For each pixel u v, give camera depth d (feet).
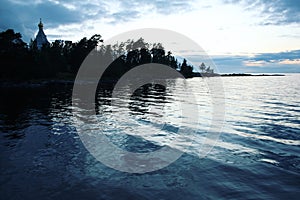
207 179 20.67
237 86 204.85
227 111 62.49
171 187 19.10
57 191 18.22
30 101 81.92
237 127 42.39
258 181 20.42
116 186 19.13
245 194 18.11
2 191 18.15
